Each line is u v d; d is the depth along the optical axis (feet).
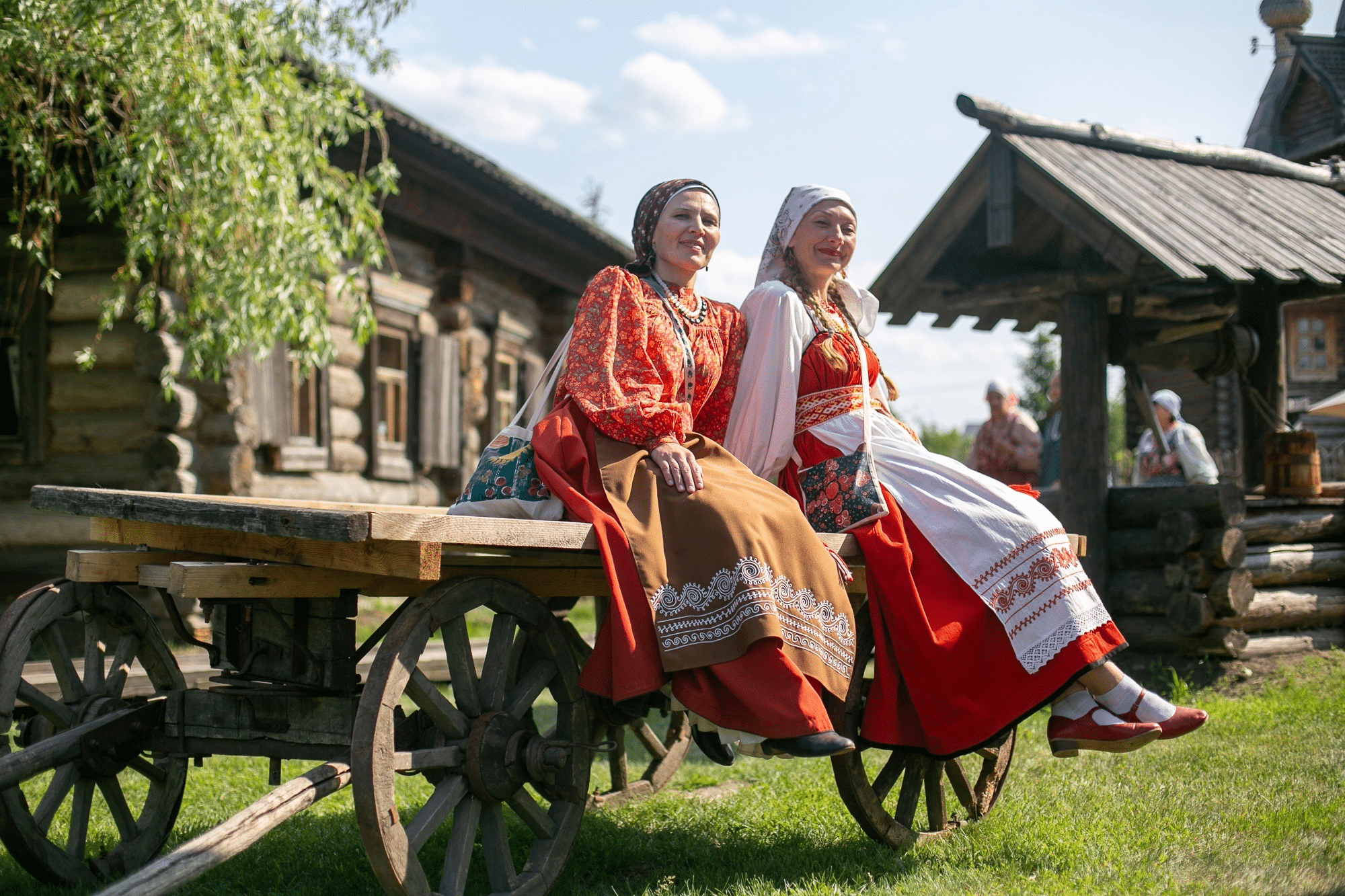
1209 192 24.32
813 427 12.13
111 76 20.67
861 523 11.48
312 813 13.09
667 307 11.27
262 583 8.96
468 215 37.81
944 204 24.89
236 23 21.27
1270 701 19.08
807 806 13.28
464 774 9.27
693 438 10.79
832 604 10.02
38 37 19.42
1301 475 23.34
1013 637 10.93
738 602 9.35
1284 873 10.08
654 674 9.11
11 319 26.99
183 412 25.61
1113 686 11.12
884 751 16.55
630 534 9.48
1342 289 23.12
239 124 21.45
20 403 27.09
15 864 10.91
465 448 39.91
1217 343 24.98
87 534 26.55
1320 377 59.77
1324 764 14.25
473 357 40.52
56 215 21.66
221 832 7.87
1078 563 11.41
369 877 10.58
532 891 9.71
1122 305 23.75
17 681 9.99
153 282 24.64
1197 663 21.74
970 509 11.41
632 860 11.41
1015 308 26.78
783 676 9.26
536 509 10.18
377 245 24.36
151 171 20.26
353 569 8.64
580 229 41.73
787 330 11.94
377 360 34.73
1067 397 23.48
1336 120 45.03
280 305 22.08
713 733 10.16
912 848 11.53
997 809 12.90
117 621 10.94
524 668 11.13
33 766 9.50
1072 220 22.61
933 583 11.30
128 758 10.36
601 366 10.49
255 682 10.13
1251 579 21.45
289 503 10.57
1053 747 11.41
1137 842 11.25
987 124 23.66
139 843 10.88
